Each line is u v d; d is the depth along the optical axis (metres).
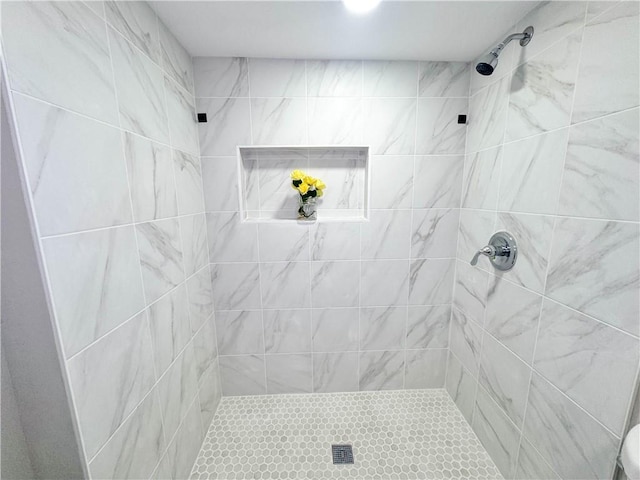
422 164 1.32
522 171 0.94
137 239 0.77
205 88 1.21
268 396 1.50
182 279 1.05
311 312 1.43
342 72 1.23
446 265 1.42
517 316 0.97
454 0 0.84
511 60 0.98
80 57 0.57
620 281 0.63
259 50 1.14
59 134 0.52
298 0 0.84
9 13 0.43
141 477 0.78
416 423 1.32
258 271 1.37
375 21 0.95
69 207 0.54
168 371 0.94
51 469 0.58
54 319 0.51
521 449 0.96
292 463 1.13
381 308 1.45
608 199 0.65
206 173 1.26
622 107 0.62
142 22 0.81
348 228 1.36
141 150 0.80
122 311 0.70
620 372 0.63
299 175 1.32
